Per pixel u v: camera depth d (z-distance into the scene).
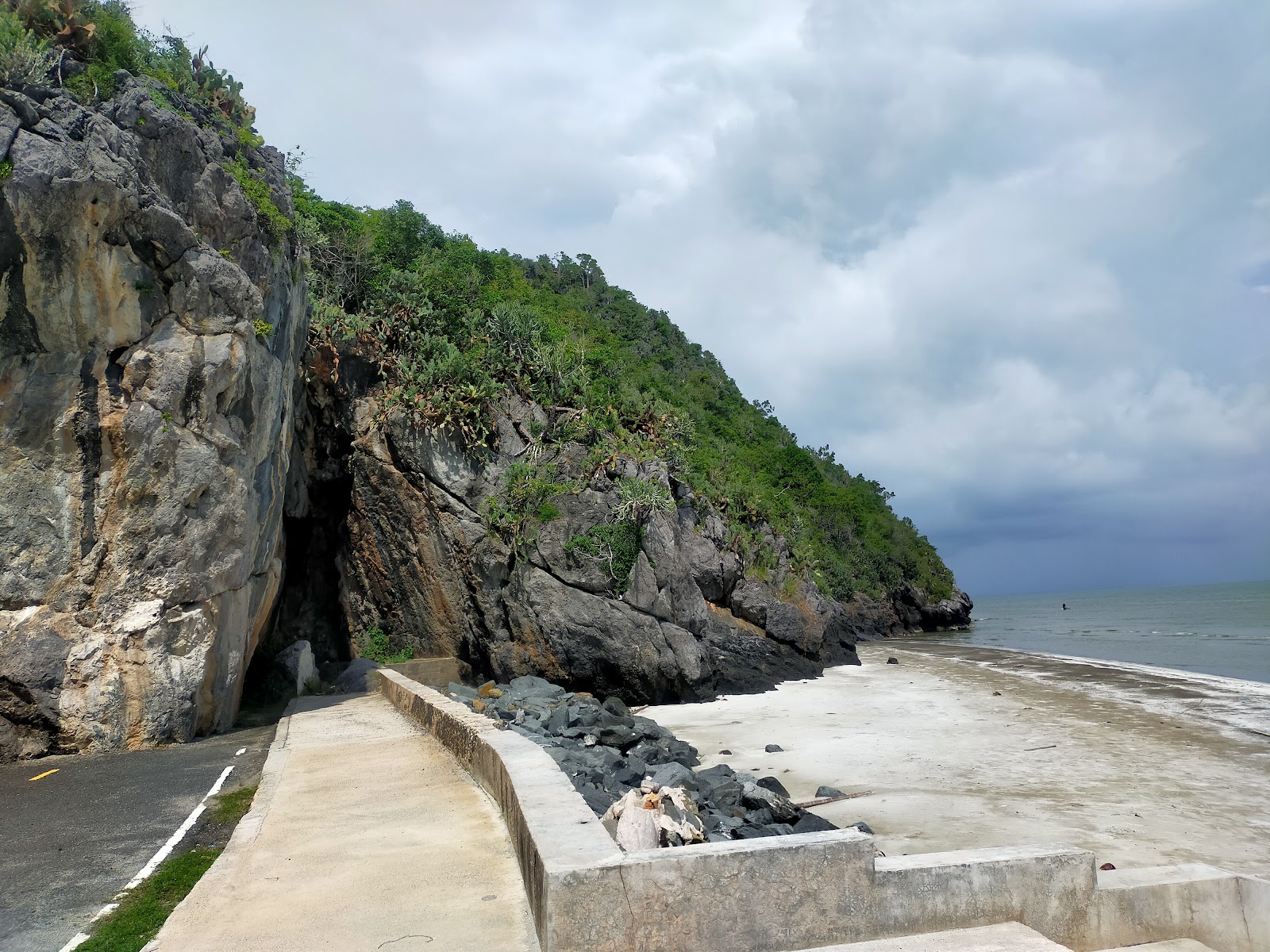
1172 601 157.00
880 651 55.31
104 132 17.50
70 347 17.16
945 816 15.60
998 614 133.88
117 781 13.27
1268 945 6.62
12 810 11.52
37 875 8.37
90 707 16.22
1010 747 21.77
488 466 33.69
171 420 17.95
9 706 15.80
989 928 5.84
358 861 7.69
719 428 76.50
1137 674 36.72
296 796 10.61
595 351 43.47
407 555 33.19
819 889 5.61
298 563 34.22
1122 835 14.44
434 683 31.52
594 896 5.23
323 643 34.38
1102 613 113.88
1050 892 6.21
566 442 35.09
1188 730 23.52
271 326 20.83
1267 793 17.05
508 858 7.55
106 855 9.05
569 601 32.44
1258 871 12.59
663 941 5.29
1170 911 6.48
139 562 17.42
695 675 32.75
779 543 44.81
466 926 5.97
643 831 8.17
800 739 23.67
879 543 81.94
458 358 33.69
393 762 12.68
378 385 34.59
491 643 32.41
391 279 35.94
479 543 32.44
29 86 17.06
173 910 6.87
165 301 18.34
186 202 19.58
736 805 14.66
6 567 16.48
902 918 5.78
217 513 18.72
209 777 13.34
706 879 5.41
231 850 8.23
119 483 17.38
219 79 24.34
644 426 39.88
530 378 36.56
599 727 21.28
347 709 19.72
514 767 8.72
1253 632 62.16
